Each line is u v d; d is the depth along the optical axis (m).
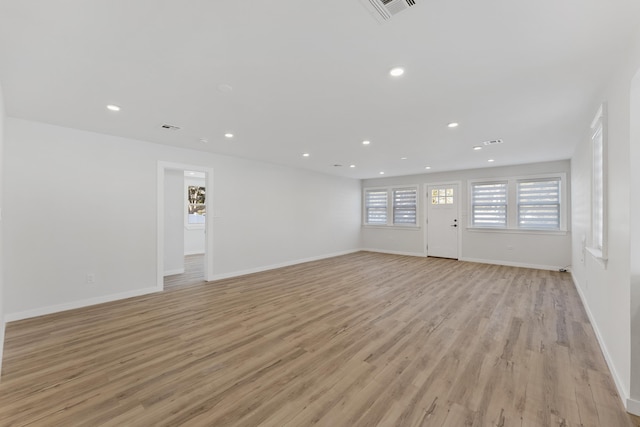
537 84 2.38
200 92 2.53
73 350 2.50
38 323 3.12
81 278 3.70
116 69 2.13
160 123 3.41
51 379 2.07
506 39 1.77
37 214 3.39
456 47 1.86
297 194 6.75
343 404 1.80
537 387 1.97
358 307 3.62
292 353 2.45
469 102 2.75
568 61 2.02
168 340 2.70
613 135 2.18
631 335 1.74
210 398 1.86
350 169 6.95
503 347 2.55
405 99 2.68
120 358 2.37
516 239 6.25
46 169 3.45
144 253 4.27
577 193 4.48
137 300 3.95
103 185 3.89
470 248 6.89
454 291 4.34
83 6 1.46
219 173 5.21
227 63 2.06
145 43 1.81
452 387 1.97
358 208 8.80
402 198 8.09
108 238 3.93
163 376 2.11
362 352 2.46
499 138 4.04
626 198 1.84
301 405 1.79
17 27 1.62
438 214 7.41
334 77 2.26
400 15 1.55
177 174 5.83
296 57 1.98
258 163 5.87
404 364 2.27
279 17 1.57
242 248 5.57
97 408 1.76
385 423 1.63
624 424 1.63
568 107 2.86
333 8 1.49
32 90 2.49
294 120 3.29
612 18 1.57
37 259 3.38
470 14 1.54
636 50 1.67
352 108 2.90
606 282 2.40
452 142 4.26
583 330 2.92
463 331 2.89
